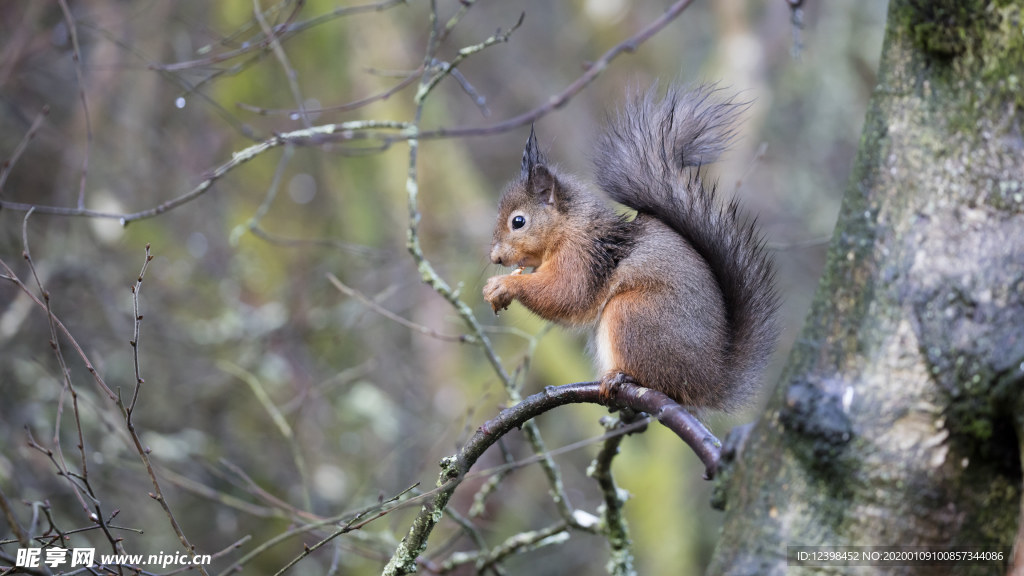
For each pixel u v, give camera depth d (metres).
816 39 17.91
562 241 7.78
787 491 3.88
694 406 6.79
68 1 14.00
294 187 15.24
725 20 17.53
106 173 14.39
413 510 14.15
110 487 12.35
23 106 14.59
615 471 16.38
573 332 7.80
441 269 15.66
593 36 19.16
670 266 6.92
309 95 15.02
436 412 15.24
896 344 3.85
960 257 3.86
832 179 19.00
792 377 4.04
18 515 10.39
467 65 20.30
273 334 14.39
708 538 17.14
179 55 14.94
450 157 16.19
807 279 18.39
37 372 12.02
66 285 13.39
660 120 7.34
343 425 14.65
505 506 16.09
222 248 15.40
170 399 14.18
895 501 3.73
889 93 4.16
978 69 3.96
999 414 3.74
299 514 9.13
